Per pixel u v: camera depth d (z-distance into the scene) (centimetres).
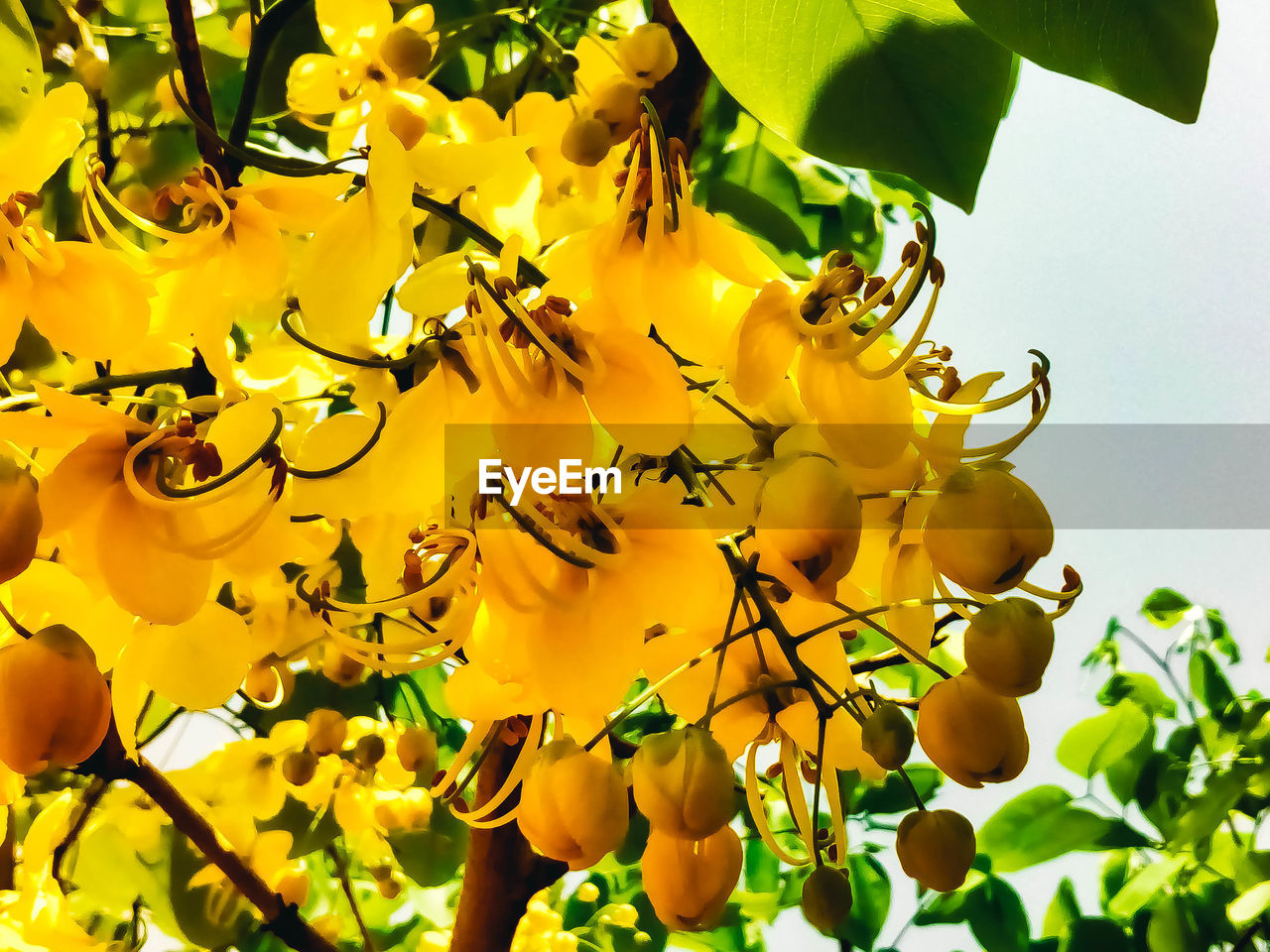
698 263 19
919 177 23
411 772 34
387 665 18
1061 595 19
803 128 23
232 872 28
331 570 27
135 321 19
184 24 21
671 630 20
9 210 19
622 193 19
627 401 18
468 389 19
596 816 18
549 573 18
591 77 23
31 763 17
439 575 19
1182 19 21
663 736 18
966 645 19
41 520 17
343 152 25
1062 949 38
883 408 18
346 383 24
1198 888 39
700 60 27
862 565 21
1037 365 19
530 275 20
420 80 25
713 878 18
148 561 18
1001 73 23
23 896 26
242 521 18
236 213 20
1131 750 41
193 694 20
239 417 18
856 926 38
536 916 38
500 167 20
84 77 25
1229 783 39
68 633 18
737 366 18
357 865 42
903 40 23
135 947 32
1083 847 39
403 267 20
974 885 39
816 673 20
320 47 29
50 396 18
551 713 20
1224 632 47
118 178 28
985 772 19
